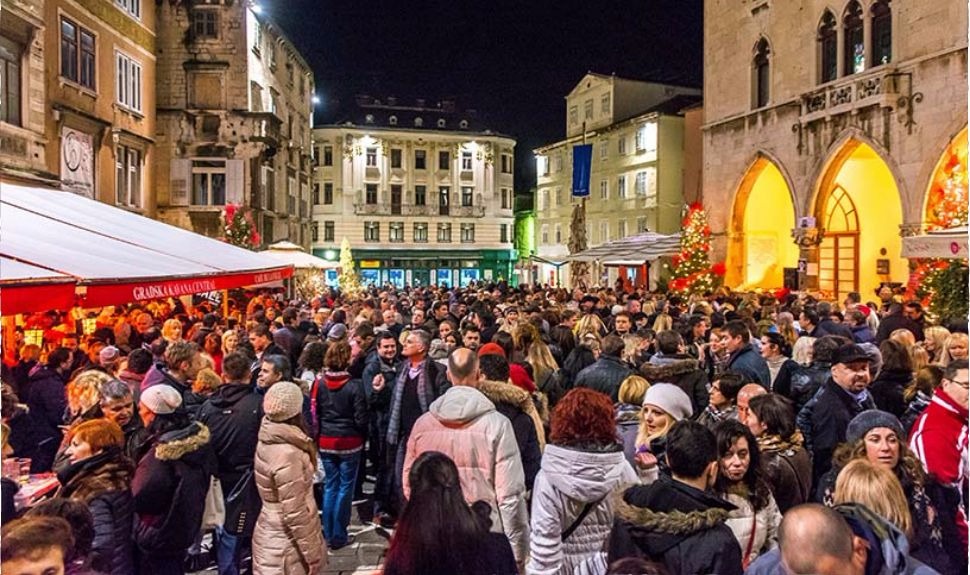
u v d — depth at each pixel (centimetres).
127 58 2647
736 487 414
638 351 927
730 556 353
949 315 1393
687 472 377
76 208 1137
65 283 657
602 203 5297
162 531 510
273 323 1312
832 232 2880
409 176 6681
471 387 555
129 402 596
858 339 1159
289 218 4288
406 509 357
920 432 482
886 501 372
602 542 435
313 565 574
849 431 461
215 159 3228
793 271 2866
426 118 7050
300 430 581
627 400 606
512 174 7138
